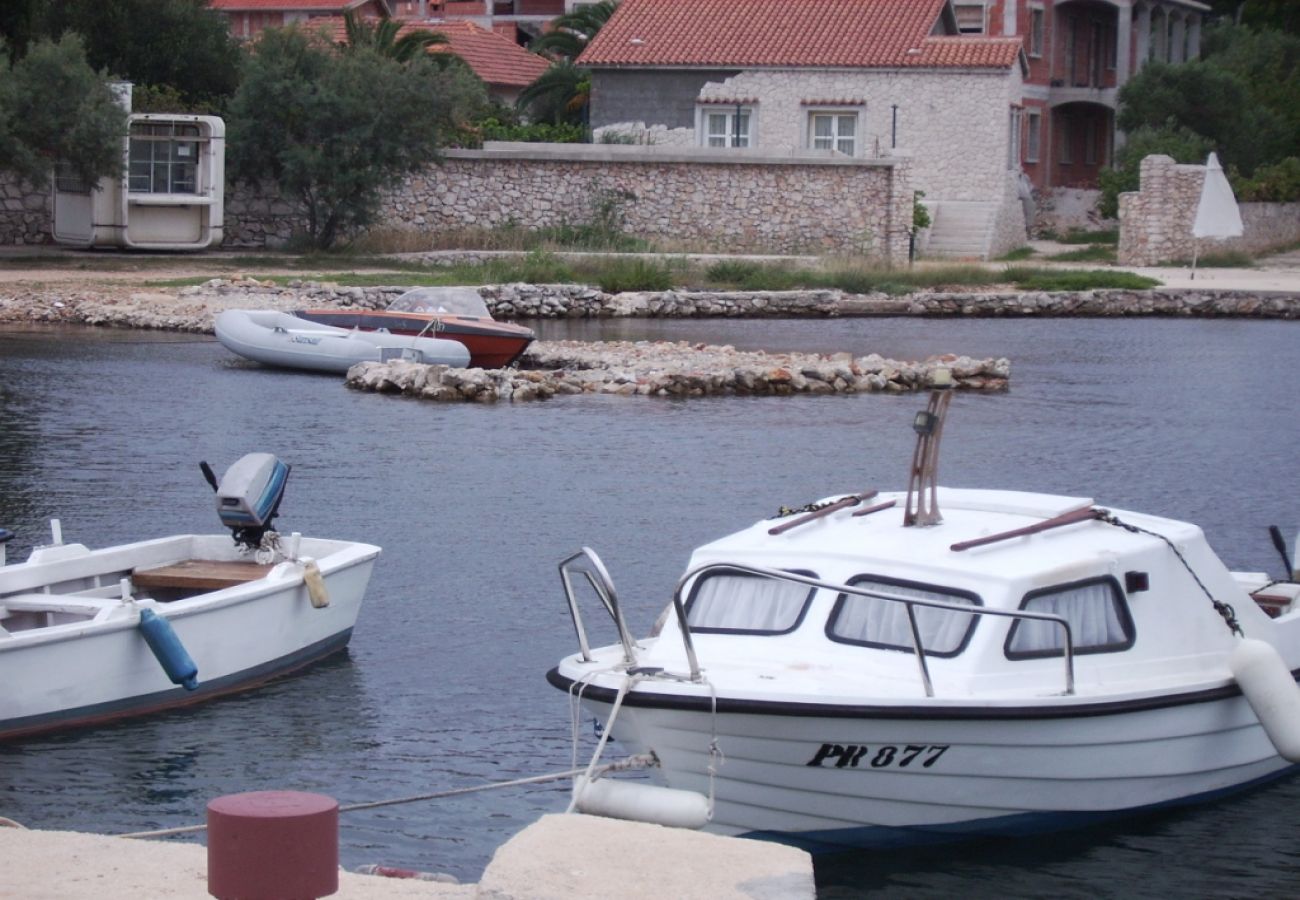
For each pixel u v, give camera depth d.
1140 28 83.56
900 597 10.80
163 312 45.31
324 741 13.34
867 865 11.23
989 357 41.50
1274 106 82.62
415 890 7.71
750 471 25.53
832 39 70.88
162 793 12.16
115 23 62.28
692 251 63.09
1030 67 76.88
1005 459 27.17
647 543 20.34
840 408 33.12
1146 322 52.97
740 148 64.12
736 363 37.97
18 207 58.75
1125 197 66.56
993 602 11.21
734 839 7.64
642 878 7.12
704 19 73.12
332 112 58.16
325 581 15.40
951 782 10.96
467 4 102.56
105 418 29.89
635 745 10.91
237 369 37.38
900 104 69.44
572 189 63.75
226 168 58.97
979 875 11.15
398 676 15.06
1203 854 11.54
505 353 38.47
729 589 11.84
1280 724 11.84
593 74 71.88
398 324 38.19
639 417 31.47
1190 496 24.19
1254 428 30.88
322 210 60.16
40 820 11.59
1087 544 12.09
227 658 14.46
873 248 63.38
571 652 15.81
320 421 30.20
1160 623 12.12
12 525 20.89
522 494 23.36
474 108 62.75
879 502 13.02
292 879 5.95
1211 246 67.31
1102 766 11.46
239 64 63.22
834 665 11.17
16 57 57.50
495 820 11.84
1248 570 19.88
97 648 13.43
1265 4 98.38
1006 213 69.94
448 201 62.97
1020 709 10.74
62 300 46.41
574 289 52.28
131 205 56.50
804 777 10.68
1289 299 54.81
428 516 21.78
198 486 23.73
